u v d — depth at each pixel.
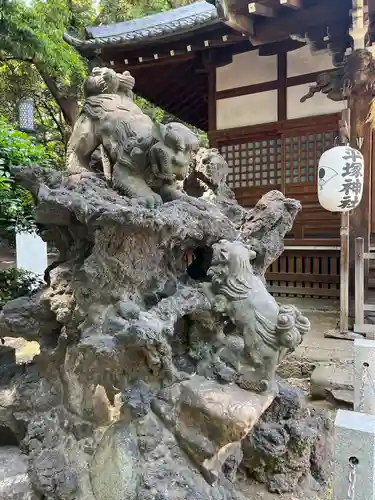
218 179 3.35
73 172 2.74
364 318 5.80
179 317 2.34
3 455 2.63
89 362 2.31
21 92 13.51
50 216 2.36
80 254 2.60
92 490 2.20
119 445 2.14
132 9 14.65
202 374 2.43
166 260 2.62
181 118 11.33
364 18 4.66
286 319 2.17
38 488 2.28
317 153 7.25
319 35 5.33
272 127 7.58
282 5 5.01
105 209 2.15
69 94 11.72
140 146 2.54
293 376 4.46
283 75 7.42
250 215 3.14
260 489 2.60
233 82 7.98
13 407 2.70
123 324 2.16
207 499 2.07
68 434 2.50
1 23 8.86
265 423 2.67
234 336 2.44
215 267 2.42
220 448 2.22
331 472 2.92
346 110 5.21
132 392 2.27
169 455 2.18
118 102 2.78
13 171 2.55
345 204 4.94
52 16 10.48
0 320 2.67
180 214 2.43
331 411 3.68
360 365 3.02
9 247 7.53
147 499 1.96
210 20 6.20
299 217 7.55
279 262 7.84
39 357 2.80
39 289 3.10
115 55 7.64
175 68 8.59
